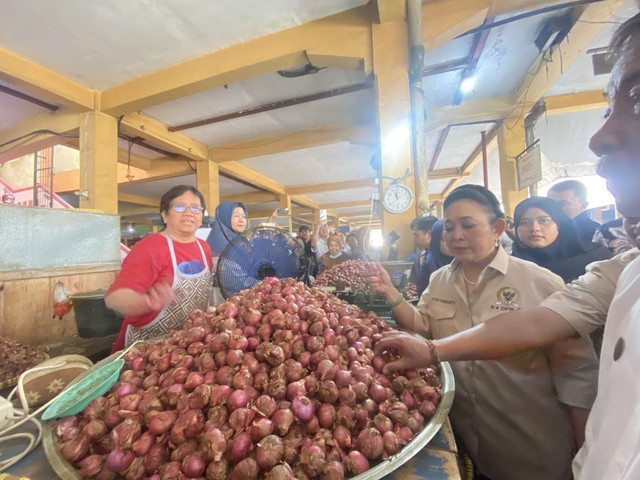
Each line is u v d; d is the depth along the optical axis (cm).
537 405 100
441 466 61
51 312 230
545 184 662
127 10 316
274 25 349
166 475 55
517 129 504
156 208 1198
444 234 118
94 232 263
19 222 216
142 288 131
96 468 56
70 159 843
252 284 143
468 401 111
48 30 339
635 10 304
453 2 307
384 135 325
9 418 74
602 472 42
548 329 81
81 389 76
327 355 78
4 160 611
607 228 180
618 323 50
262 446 56
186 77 396
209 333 90
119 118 488
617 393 44
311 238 329
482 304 111
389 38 326
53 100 433
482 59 402
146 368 86
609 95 50
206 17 331
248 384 69
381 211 328
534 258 173
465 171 848
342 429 64
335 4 330
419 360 84
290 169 878
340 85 453
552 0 297
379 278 133
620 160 47
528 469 103
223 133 619
